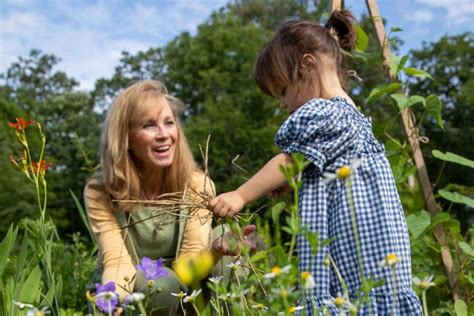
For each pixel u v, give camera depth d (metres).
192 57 26.20
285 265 1.68
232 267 2.16
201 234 2.87
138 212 2.91
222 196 2.33
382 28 3.36
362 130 2.43
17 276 2.47
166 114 2.88
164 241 2.92
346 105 2.45
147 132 2.84
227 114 23.06
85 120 35.94
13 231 2.65
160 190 2.97
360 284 2.25
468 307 2.96
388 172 2.41
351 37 3.09
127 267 2.77
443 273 3.22
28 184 22.53
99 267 3.00
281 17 37.12
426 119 23.52
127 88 2.94
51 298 2.41
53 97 38.88
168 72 27.30
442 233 3.21
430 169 21.28
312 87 2.51
